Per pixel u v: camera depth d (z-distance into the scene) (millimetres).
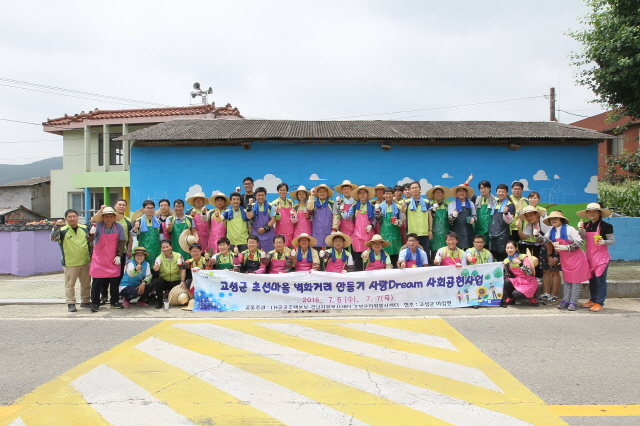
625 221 12367
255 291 7480
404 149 11109
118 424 3496
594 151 11273
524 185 11195
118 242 7699
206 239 8805
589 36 13758
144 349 5336
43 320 6855
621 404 3816
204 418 3572
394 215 8148
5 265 12195
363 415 3609
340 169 11109
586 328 6168
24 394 4090
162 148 11133
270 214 8625
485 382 4277
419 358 4965
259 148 11117
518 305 7652
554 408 3740
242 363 4828
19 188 25781
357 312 7285
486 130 11492
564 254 7301
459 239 8406
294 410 3701
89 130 20875
